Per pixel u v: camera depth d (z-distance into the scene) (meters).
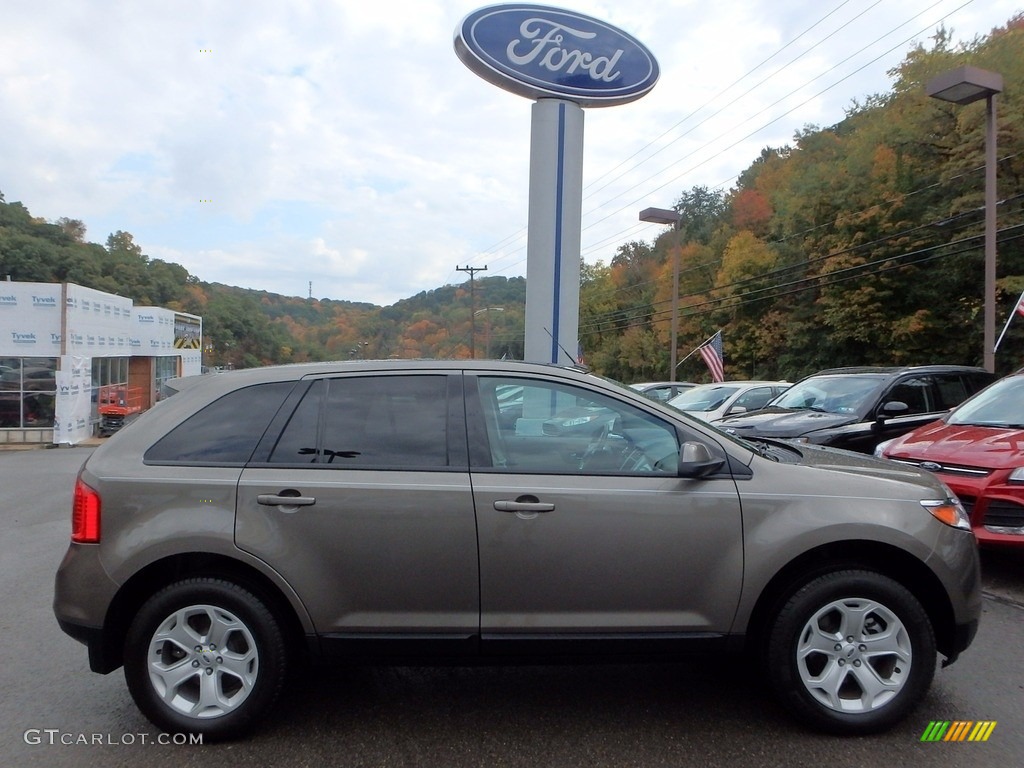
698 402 14.56
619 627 3.62
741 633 3.64
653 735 3.68
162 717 3.63
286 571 3.58
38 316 25.27
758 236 52.50
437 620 3.62
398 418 3.83
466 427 3.79
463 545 3.59
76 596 3.64
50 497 11.68
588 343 72.06
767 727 3.75
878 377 9.68
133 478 3.69
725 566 3.61
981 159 27.39
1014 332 27.84
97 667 3.68
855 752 3.49
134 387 35.16
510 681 4.36
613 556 3.60
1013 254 27.91
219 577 3.68
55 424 24.61
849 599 3.62
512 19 10.78
